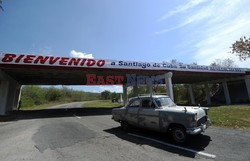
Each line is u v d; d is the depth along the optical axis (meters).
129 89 49.16
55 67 16.55
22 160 4.70
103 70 18.45
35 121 12.60
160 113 6.39
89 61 17.83
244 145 5.35
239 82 35.03
